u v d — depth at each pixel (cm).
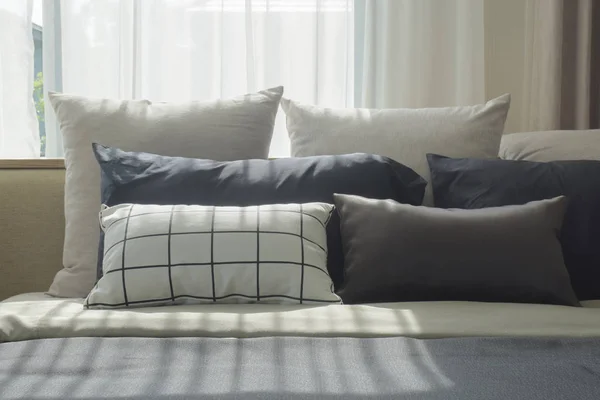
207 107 214
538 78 267
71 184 206
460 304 161
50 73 262
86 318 141
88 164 205
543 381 109
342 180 191
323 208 178
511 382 108
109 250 167
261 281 163
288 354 124
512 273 168
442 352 125
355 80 275
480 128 216
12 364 120
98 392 105
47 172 233
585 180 193
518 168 198
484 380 109
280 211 173
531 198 192
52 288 197
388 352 125
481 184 197
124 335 137
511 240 170
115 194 186
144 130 208
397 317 145
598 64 271
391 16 265
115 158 191
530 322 142
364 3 272
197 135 209
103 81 263
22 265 228
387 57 266
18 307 158
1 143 259
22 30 258
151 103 218
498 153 221
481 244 169
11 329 138
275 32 263
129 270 162
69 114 211
